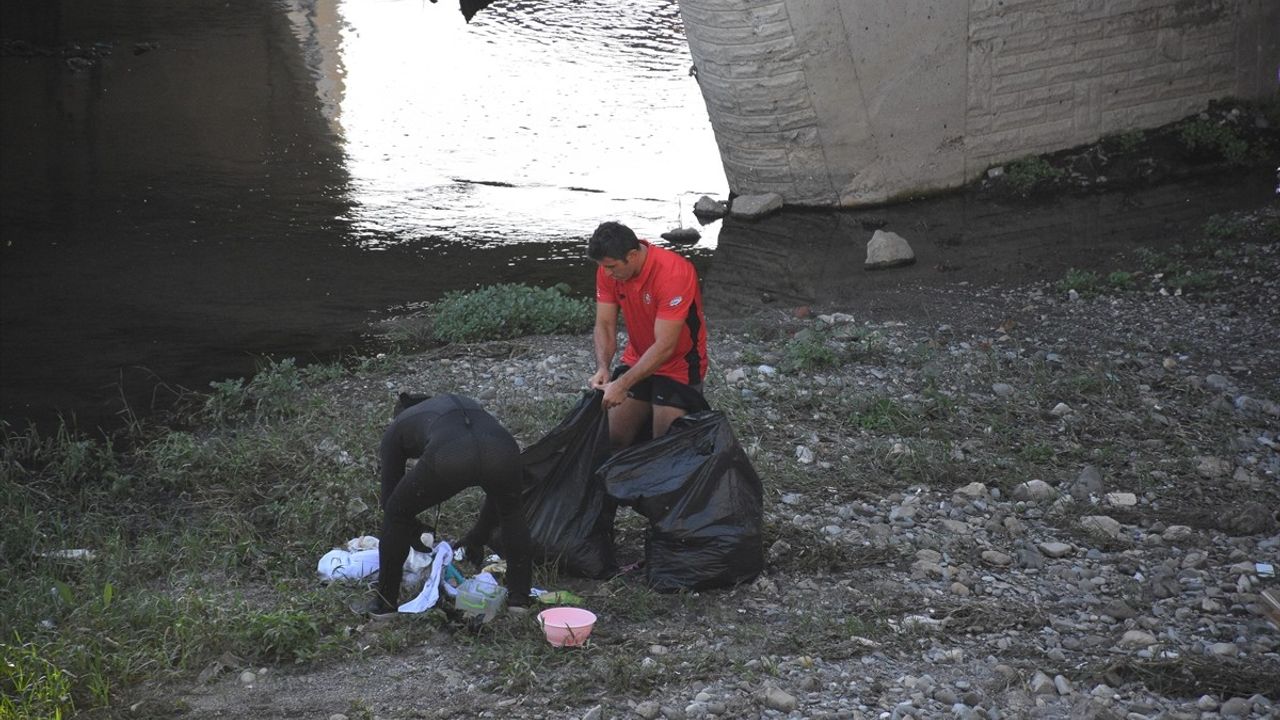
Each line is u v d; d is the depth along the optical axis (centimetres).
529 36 4091
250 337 1767
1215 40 2770
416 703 850
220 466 1278
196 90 3319
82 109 3091
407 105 3275
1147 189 2619
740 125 2544
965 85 2586
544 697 856
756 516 1019
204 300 1928
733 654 908
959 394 1514
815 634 942
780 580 1042
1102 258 2170
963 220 2470
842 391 1516
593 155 2911
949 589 1031
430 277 2078
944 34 2527
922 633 949
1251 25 2788
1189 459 1307
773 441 1355
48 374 1606
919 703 846
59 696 831
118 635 914
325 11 4334
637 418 1089
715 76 2519
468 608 946
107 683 864
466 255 2206
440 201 2533
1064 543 1119
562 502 1029
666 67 3734
